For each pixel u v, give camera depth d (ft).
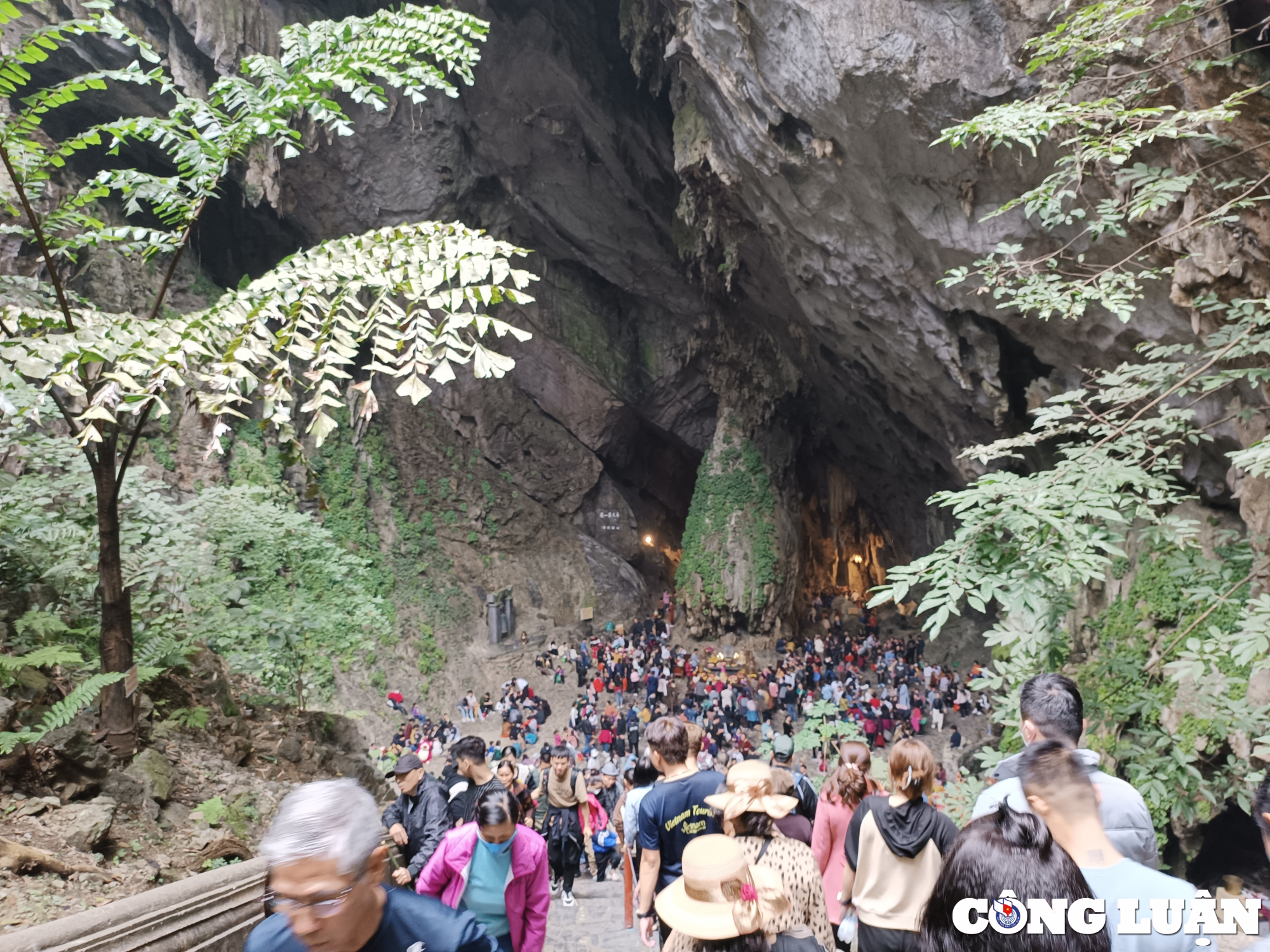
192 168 19.75
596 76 93.25
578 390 127.75
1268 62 23.94
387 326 14.66
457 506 119.55
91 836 16.05
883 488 128.57
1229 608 22.39
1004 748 29.60
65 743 17.57
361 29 18.86
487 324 14.35
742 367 119.34
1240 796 16.97
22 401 17.06
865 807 10.76
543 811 25.12
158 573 27.14
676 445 145.69
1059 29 18.29
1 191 17.22
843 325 76.07
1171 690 18.65
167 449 87.51
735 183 70.64
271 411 14.10
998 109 18.26
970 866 5.37
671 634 122.21
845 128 51.96
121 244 20.34
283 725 29.40
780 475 125.08
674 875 11.68
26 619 21.29
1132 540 42.27
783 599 119.14
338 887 5.41
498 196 112.27
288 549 37.27
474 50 18.49
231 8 83.66
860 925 10.65
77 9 77.41
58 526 24.47
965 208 49.34
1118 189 35.40
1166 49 18.80
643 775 15.99
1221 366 27.53
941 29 44.06
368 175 101.91
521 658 108.99
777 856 9.03
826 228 63.67
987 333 60.18
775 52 52.54
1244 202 17.61
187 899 12.85
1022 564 14.23
